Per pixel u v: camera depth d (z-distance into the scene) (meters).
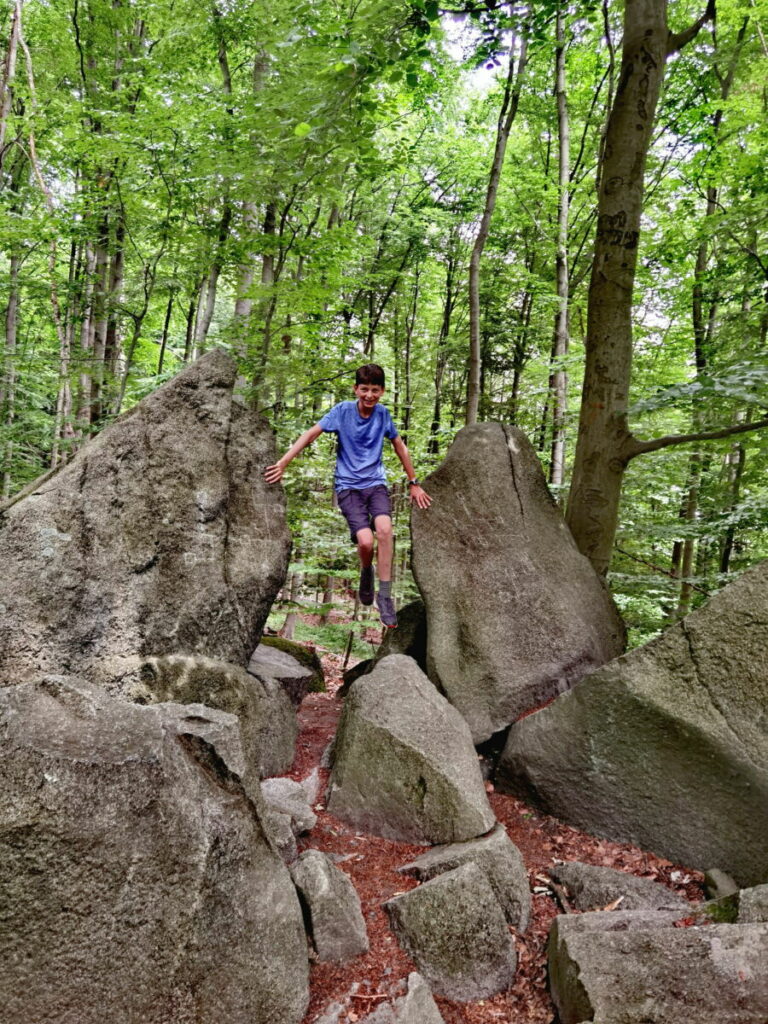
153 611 3.71
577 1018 2.17
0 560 3.41
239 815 2.36
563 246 10.77
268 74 8.98
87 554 3.61
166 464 4.00
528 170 12.82
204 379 4.32
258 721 3.81
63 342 9.48
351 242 7.21
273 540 4.32
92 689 2.34
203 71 10.31
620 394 5.34
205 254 7.48
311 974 2.45
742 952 2.13
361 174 7.80
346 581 10.64
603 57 11.30
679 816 3.32
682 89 10.31
